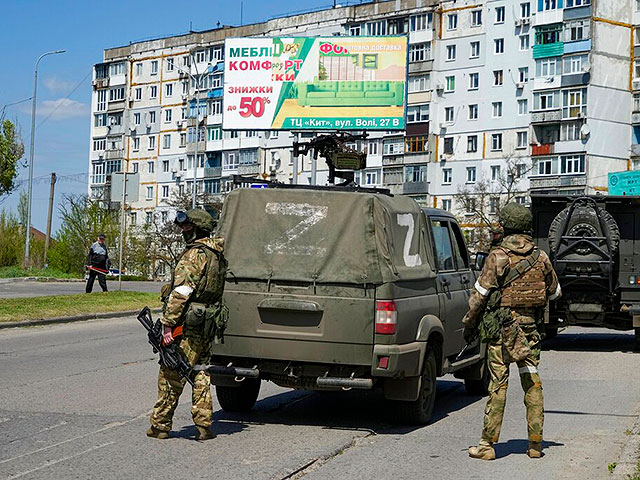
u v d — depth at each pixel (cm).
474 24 7756
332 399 1119
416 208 991
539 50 7400
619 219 1914
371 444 842
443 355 997
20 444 797
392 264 890
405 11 8062
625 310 1869
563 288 1906
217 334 822
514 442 860
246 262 905
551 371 1470
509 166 7212
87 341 1712
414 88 8019
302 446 816
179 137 9612
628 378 1378
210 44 9319
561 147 7262
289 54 4247
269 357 892
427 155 7900
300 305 878
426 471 729
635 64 7362
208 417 830
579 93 7206
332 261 888
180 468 714
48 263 7588
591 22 7156
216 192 9075
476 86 7750
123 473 694
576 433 910
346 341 872
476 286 764
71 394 1080
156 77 9875
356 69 4188
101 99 10500
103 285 2888
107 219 7781
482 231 7200
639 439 851
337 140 3356
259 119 4275
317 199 912
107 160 10300
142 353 1526
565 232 1886
